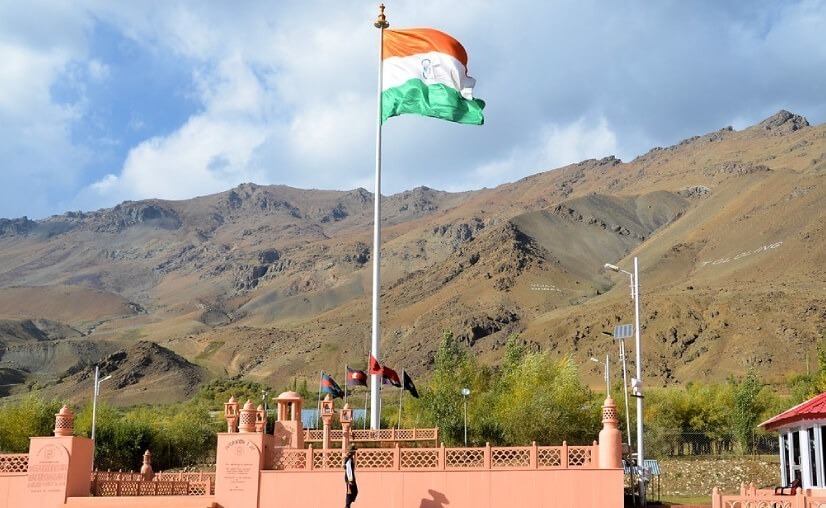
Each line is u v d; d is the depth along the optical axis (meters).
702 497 54.31
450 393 83.50
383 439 41.81
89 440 34.69
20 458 33.94
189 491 35.88
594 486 30.98
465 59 48.22
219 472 32.62
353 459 31.39
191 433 92.56
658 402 107.69
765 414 95.94
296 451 32.88
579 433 73.62
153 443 88.00
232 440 32.78
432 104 47.03
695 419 103.56
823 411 32.09
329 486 32.06
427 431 41.72
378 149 46.94
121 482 35.00
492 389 89.00
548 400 73.38
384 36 48.16
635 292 45.66
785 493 33.53
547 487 31.17
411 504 31.66
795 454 35.25
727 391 111.69
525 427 72.19
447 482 31.67
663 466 72.06
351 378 45.34
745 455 86.69
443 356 90.81
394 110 47.28
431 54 47.56
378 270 44.78
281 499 32.19
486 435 76.81
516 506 31.19
